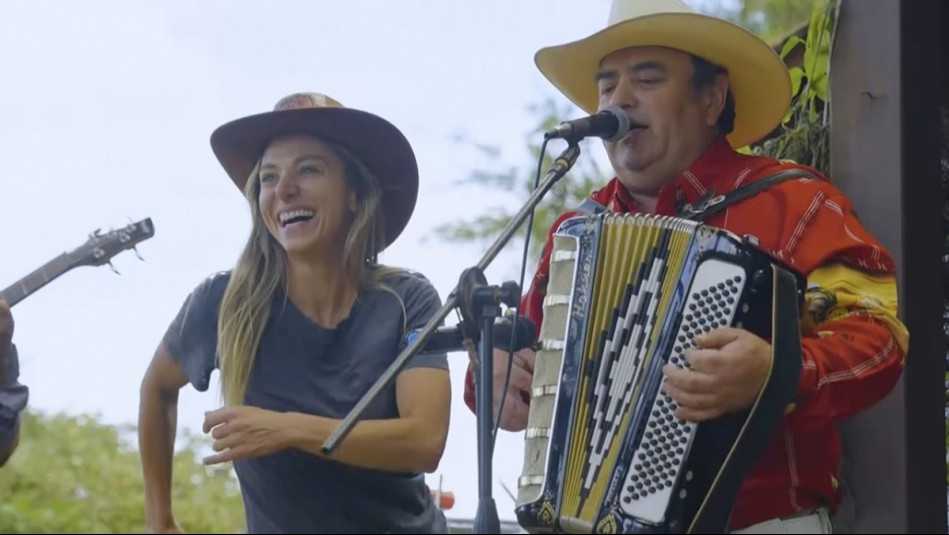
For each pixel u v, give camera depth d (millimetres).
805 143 6031
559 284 4812
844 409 4703
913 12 5727
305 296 5152
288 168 5254
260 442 4762
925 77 5715
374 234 5348
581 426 4637
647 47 5566
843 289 4914
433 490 5824
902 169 5609
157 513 5160
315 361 5062
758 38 5477
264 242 5250
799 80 6078
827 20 5887
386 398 5004
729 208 5203
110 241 5984
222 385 5051
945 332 6145
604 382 4637
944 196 6078
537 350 4793
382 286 5180
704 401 4414
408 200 5535
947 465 6105
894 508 5418
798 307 4559
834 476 4980
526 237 4688
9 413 5578
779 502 4824
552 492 4625
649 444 4516
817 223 5078
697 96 5539
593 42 5641
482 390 4355
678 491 4469
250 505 4938
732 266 4551
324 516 4883
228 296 5148
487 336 4391
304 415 4824
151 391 5250
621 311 4668
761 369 4422
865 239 5027
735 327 4516
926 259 5598
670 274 4633
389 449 4832
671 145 5449
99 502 8547
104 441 8812
